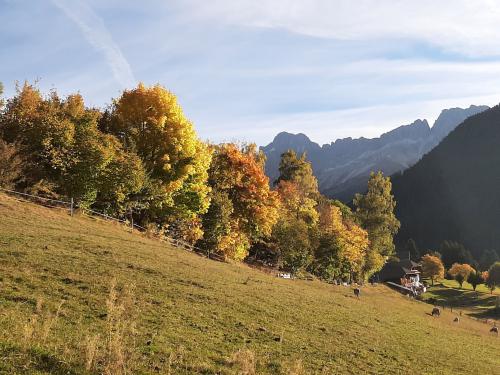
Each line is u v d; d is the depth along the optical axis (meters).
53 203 40.41
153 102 48.31
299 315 24.03
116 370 9.80
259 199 62.25
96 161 41.19
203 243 54.22
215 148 63.25
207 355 13.84
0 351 9.65
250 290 28.14
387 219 111.69
